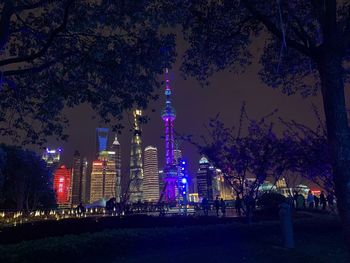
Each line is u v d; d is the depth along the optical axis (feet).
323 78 28.27
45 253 31.48
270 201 87.20
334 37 27.96
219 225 48.01
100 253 35.94
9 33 38.29
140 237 39.47
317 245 41.96
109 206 115.85
